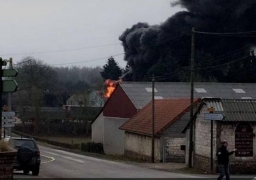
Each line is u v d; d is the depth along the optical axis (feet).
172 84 189.98
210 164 93.61
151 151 131.13
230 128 92.22
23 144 78.54
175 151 126.82
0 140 47.88
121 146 180.55
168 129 127.24
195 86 192.03
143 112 157.58
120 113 182.80
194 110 117.91
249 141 92.73
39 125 275.39
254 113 92.94
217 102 94.63
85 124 275.39
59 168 97.14
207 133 95.86
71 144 211.00
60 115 301.43
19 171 83.66
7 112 79.20
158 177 78.95
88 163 115.03
